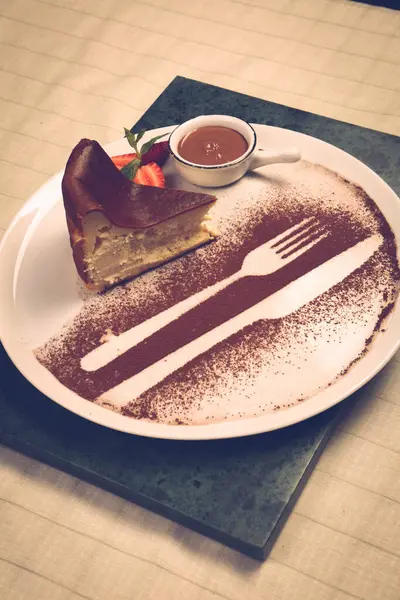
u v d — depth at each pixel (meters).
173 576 0.50
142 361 0.55
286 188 0.65
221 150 0.65
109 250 0.59
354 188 0.64
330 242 0.61
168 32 0.85
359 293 0.58
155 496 0.50
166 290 0.60
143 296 0.60
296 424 0.52
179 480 0.51
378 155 0.67
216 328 0.57
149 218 0.60
